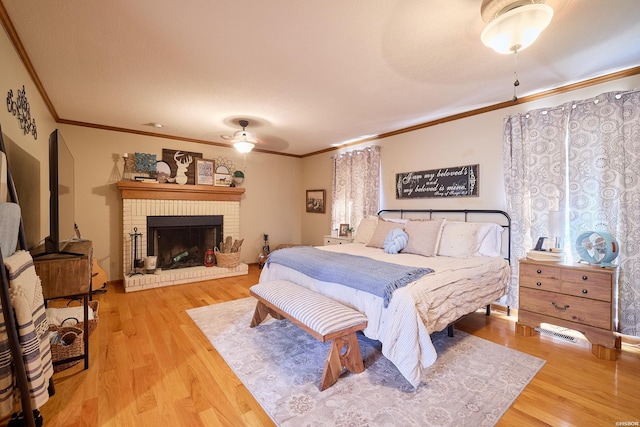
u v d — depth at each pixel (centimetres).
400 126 407
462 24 177
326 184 568
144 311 314
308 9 163
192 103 313
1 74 167
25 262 137
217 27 180
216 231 508
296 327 275
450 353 226
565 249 270
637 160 234
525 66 233
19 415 140
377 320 199
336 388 182
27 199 215
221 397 172
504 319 299
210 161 498
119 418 154
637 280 233
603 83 254
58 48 203
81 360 209
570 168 267
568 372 200
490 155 328
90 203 401
